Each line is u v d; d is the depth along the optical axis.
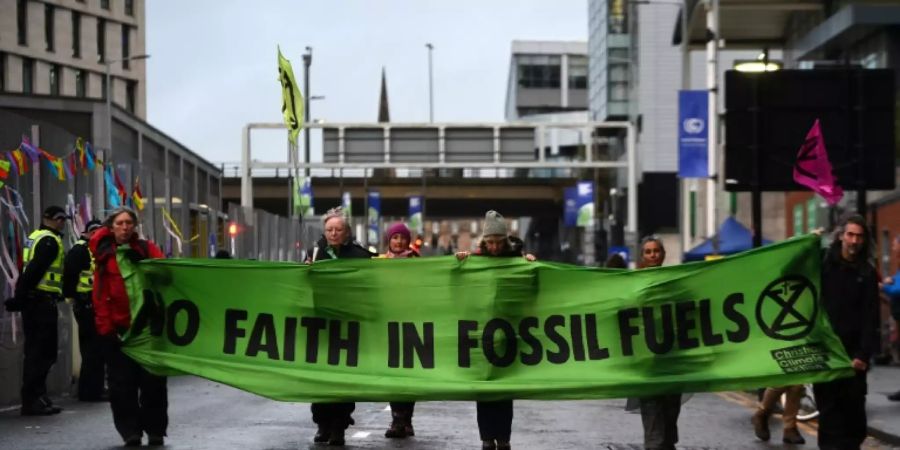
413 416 21.30
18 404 21.69
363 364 15.17
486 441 15.00
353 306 15.20
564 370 14.91
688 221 88.75
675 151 115.69
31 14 112.19
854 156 26.02
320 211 131.88
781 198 69.56
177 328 15.35
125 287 15.34
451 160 70.19
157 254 15.82
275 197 107.06
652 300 14.90
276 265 15.30
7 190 20.98
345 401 15.10
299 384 15.12
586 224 87.06
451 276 15.12
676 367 14.82
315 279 15.23
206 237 40.25
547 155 171.62
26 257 21.73
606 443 17.64
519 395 14.84
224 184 107.12
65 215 20.39
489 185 115.44
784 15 66.75
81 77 119.88
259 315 15.32
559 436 18.50
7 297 21.23
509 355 15.02
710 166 57.94
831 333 14.70
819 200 50.66
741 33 70.81
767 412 18.38
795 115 26.02
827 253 14.84
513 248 15.30
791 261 14.80
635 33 119.25
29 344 19.95
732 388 14.70
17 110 46.97
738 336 14.83
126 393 15.93
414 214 110.31
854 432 14.82
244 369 15.20
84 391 22.33
